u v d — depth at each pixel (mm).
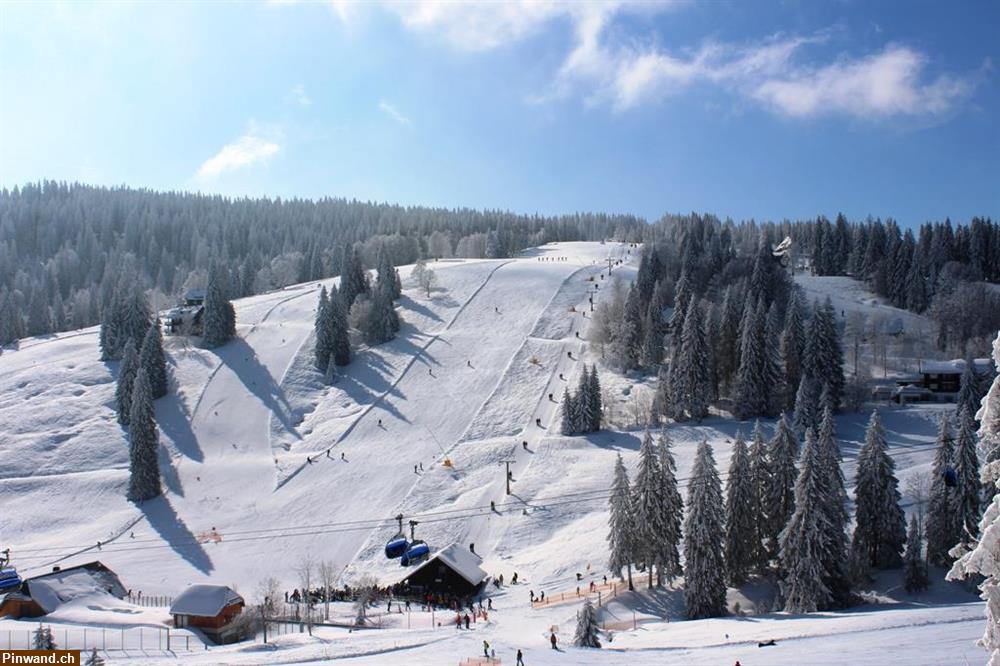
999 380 19078
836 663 36344
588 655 44344
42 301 183625
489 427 119750
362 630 56781
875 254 196375
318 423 126562
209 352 151625
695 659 41406
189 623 56531
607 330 141500
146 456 105062
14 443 118250
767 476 69625
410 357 147500
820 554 60000
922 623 45844
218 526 96750
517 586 71812
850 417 111938
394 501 99438
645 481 66812
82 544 92625
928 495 75625
